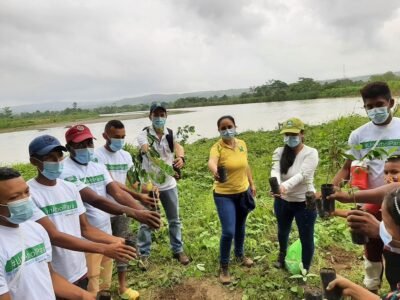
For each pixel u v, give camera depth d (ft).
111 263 14.60
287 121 15.46
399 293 6.81
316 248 19.31
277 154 16.39
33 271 8.89
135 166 13.57
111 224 15.71
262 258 18.03
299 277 15.53
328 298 7.66
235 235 17.78
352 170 13.02
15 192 8.45
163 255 19.03
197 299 15.74
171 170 13.64
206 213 24.82
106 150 16.25
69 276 11.02
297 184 15.14
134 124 139.33
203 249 19.93
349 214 8.86
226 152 16.38
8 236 8.62
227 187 16.47
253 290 15.65
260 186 31.32
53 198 10.91
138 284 16.89
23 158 76.07
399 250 10.61
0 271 8.21
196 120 134.41
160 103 17.35
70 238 10.13
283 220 16.30
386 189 10.00
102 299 8.90
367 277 13.69
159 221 12.16
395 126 12.61
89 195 12.48
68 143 13.32
